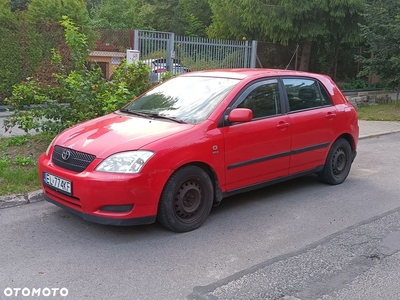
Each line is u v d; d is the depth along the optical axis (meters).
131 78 8.19
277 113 5.83
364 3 16.98
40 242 4.51
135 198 4.37
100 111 7.37
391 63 15.60
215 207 5.73
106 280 3.79
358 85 22.39
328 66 22.78
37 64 13.41
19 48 13.02
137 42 15.00
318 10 17.77
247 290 3.70
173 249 4.43
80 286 3.69
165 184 4.58
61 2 14.29
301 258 4.32
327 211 5.69
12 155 7.17
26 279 3.77
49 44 13.56
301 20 18.02
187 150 4.70
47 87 7.73
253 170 5.48
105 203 4.33
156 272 3.96
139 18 38.03
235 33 19.59
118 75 8.33
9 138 8.10
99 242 4.55
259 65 18.81
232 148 5.16
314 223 5.27
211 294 3.62
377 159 8.85
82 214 4.48
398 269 4.15
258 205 5.86
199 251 4.41
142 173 4.37
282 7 17.34
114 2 36.62
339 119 6.65
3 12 12.80
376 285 3.84
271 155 5.66
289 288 3.75
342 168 6.93
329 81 6.85
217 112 5.12
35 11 13.69
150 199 4.46
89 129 5.09
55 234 4.71
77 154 4.61
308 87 6.41
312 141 6.25
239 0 18.02
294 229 5.06
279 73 6.05
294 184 6.89
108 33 15.59
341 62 23.31
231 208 5.71
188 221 4.86
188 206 4.86
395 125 13.22
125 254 4.29
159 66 15.29
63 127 7.29
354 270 4.11
